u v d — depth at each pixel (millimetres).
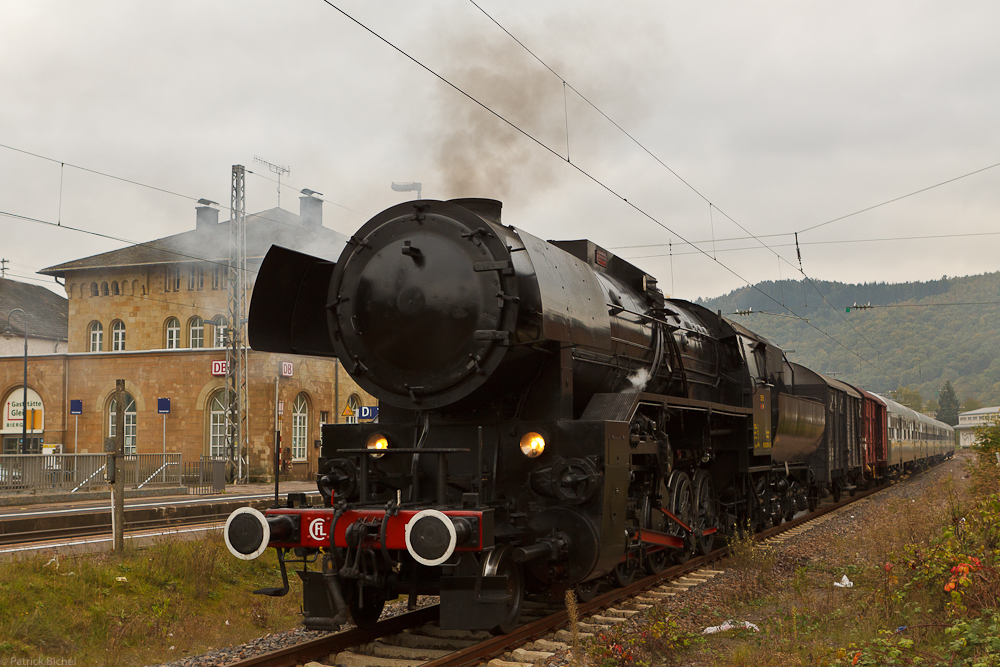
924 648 6570
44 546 11062
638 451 8484
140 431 33000
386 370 7586
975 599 7023
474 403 7496
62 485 20984
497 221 7875
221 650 7652
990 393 164000
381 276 7676
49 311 51406
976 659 5953
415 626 7797
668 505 10211
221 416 32531
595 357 8656
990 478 14492
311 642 6840
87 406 33938
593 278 8828
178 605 8984
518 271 7242
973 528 9156
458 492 7406
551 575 7422
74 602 8359
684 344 11734
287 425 32188
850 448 22797
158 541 11031
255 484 30172
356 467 7523
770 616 8141
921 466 40719
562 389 7605
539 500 7387
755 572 10375
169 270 37531
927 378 182875
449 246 7438
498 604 6406
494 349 7133
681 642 7023
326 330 8992
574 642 6281
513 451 7457
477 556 6477
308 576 6871
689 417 11188
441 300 7344
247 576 10391
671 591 9289
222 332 35906
